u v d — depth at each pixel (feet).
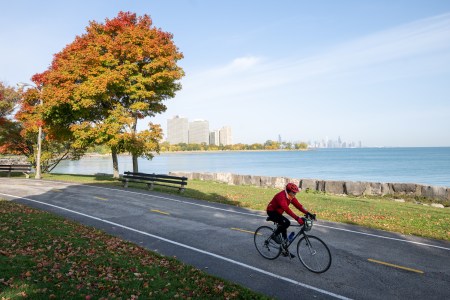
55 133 88.28
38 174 93.86
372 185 73.77
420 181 136.36
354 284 21.85
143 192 63.46
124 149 81.71
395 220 41.52
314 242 24.11
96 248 27.07
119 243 29.30
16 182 80.33
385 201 62.59
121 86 79.20
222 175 100.01
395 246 30.45
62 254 24.82
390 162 301.84
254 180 92.94
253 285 21.53
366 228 37.76
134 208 47.34
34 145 110.63
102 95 75.56
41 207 46.60
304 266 24.81
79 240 28.94
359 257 27.22
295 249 28.73
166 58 79.82
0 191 62.85
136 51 77.51
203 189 71.36
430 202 64.80
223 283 21.07
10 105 108.88
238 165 286.25
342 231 36.04
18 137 111.34
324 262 23.48
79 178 93.25
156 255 26.37
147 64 79.51
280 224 25.30
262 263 25.55
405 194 69.97
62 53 86.63
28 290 17.90
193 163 336.08
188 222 39.32
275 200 25.09
